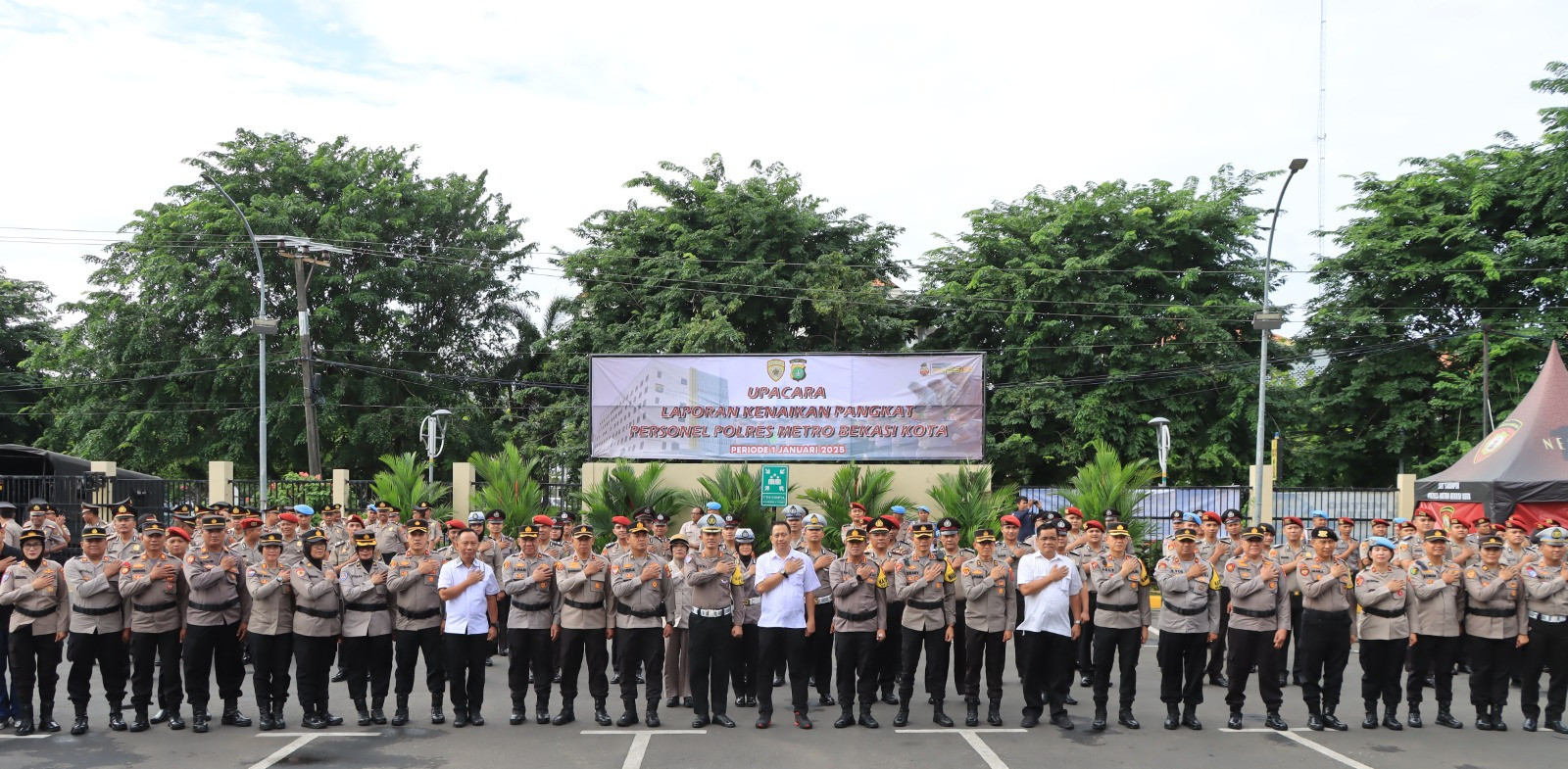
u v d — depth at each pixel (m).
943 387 18.55
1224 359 27.70
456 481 20.47
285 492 21.09
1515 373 25.28
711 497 17.83
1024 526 16.67
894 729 9.76
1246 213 29.42
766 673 9.83
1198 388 27.88
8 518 11.79
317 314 30.45
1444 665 10.10
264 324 20.62
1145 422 27.52
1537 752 9.09
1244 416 27.27
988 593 9.95
